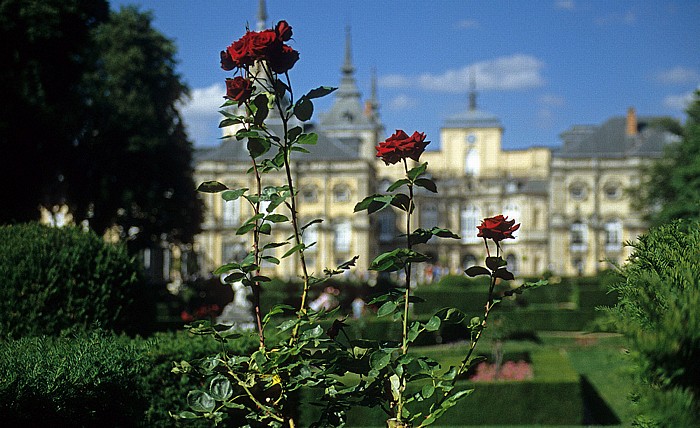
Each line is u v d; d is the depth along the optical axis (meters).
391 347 6.75
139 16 51.09
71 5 31.81
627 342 5.29
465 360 6.82
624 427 17.62
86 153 45.09
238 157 94.50
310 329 6.84
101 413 8.59
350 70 124.19
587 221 98.12
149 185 47.78
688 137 53.81
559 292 56.78
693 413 4.68
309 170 94.62
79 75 34.03
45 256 13.20
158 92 51.06
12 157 31.11
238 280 7.16
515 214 112.88
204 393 6.82
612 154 98.12
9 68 30.64
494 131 129.88
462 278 51.97
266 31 6.70
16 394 7.41
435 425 17.86
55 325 13.00
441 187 114.38
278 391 7.02
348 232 94.31
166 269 77.56
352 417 17.08
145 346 10.96
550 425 18.00
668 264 6.46
